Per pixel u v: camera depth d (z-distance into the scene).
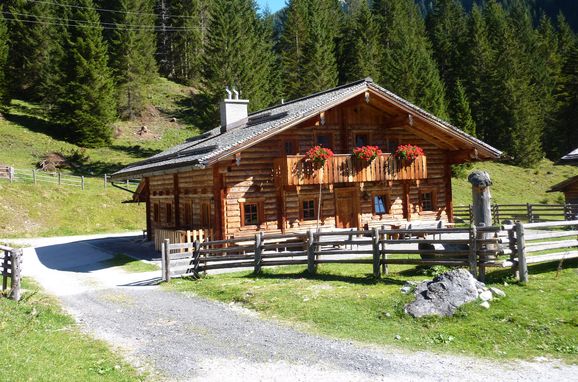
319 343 9.50
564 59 86.50
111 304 13.59
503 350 8.68
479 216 13.63
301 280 14.32
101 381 7.79
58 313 12.51
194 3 83.88
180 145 32.06
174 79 82.19
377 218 23.86
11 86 60.84
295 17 68.75
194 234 20.75
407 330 9.88
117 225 38.22
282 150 21.84
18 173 41.56
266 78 60.94
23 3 66.12
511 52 72.88
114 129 57.56
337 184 23.08
